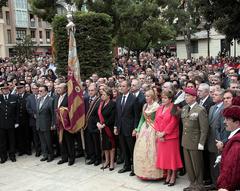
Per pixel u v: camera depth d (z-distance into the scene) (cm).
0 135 898
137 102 760
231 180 347
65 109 839
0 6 3538
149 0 2067
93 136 830
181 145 677
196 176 655
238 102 469
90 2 1902
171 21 2698
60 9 2019
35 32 5341
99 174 777
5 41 4831
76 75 897
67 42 1149
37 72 1681
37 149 944
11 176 793
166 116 684
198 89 691
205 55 4250
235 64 1723
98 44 1158
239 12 1694
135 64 1962
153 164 705
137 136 734
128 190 679
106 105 794
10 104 906
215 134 623
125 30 2000
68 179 756
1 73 1862
